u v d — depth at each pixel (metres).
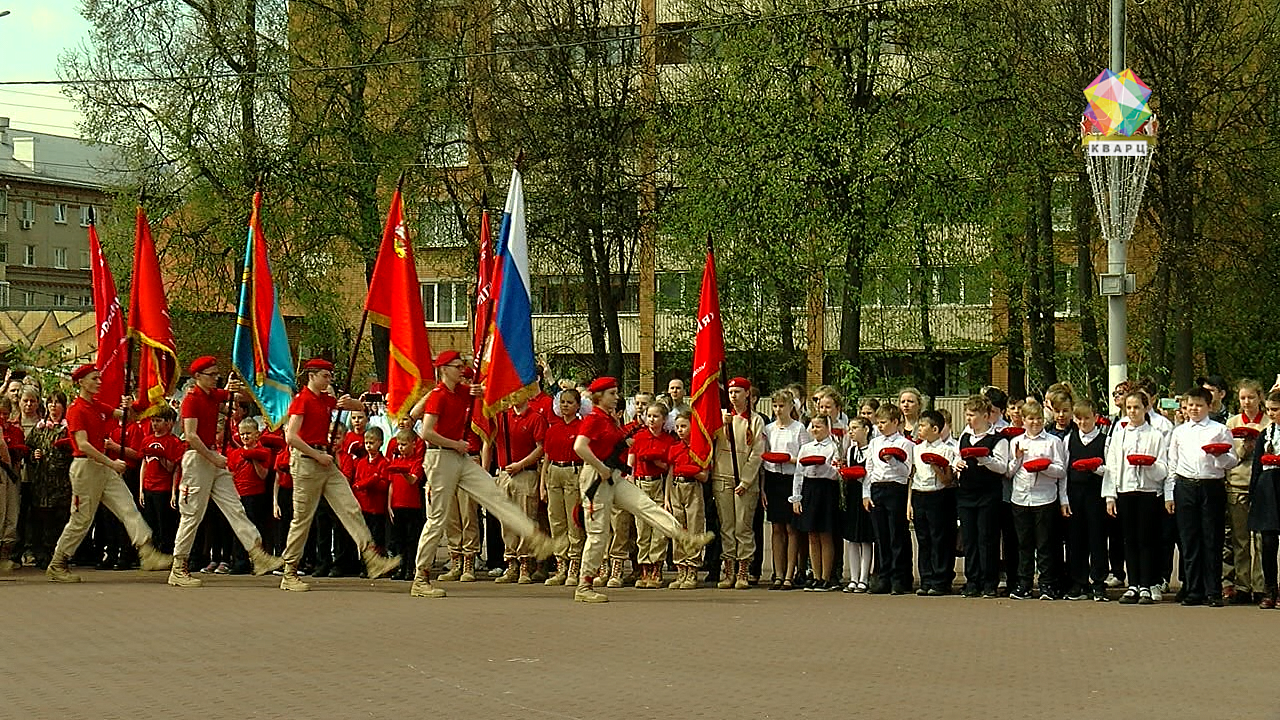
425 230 38.25
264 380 18.14
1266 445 14.48
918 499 15.84
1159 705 9.24
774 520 16.62
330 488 15.58
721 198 32.62
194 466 15.84
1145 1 28.94
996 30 31.09
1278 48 29.86
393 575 17.72
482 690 9.55
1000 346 37.62
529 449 16.94
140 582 16.41
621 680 9.94
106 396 18.70
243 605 14.04
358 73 35.28
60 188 81.69
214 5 34.56
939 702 9.24
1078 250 35.22
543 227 37.59
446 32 36.69
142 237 18.50
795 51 32.34
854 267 32.34
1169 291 29.77
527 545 16.92
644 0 41.50
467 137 37.66
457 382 15.06
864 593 15.96
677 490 16.33
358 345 16.89
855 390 31.44
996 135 31.72
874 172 31.36
